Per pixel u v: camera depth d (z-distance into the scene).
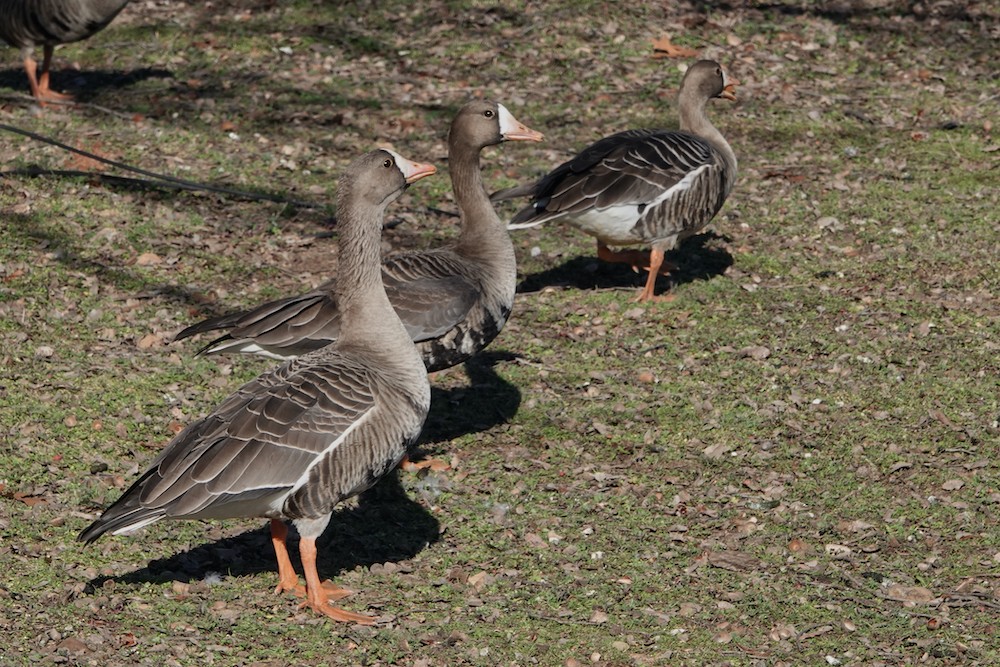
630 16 24.28
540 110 21.28
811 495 11.99
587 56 23.00
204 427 9.29
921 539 11.29
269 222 17.39
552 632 9.80
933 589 10.55
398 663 9.29
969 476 12.27
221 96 21.30
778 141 20.41
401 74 22.38
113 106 20.70
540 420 13.32
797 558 10.99
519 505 11.73
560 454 12.69
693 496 11.98
